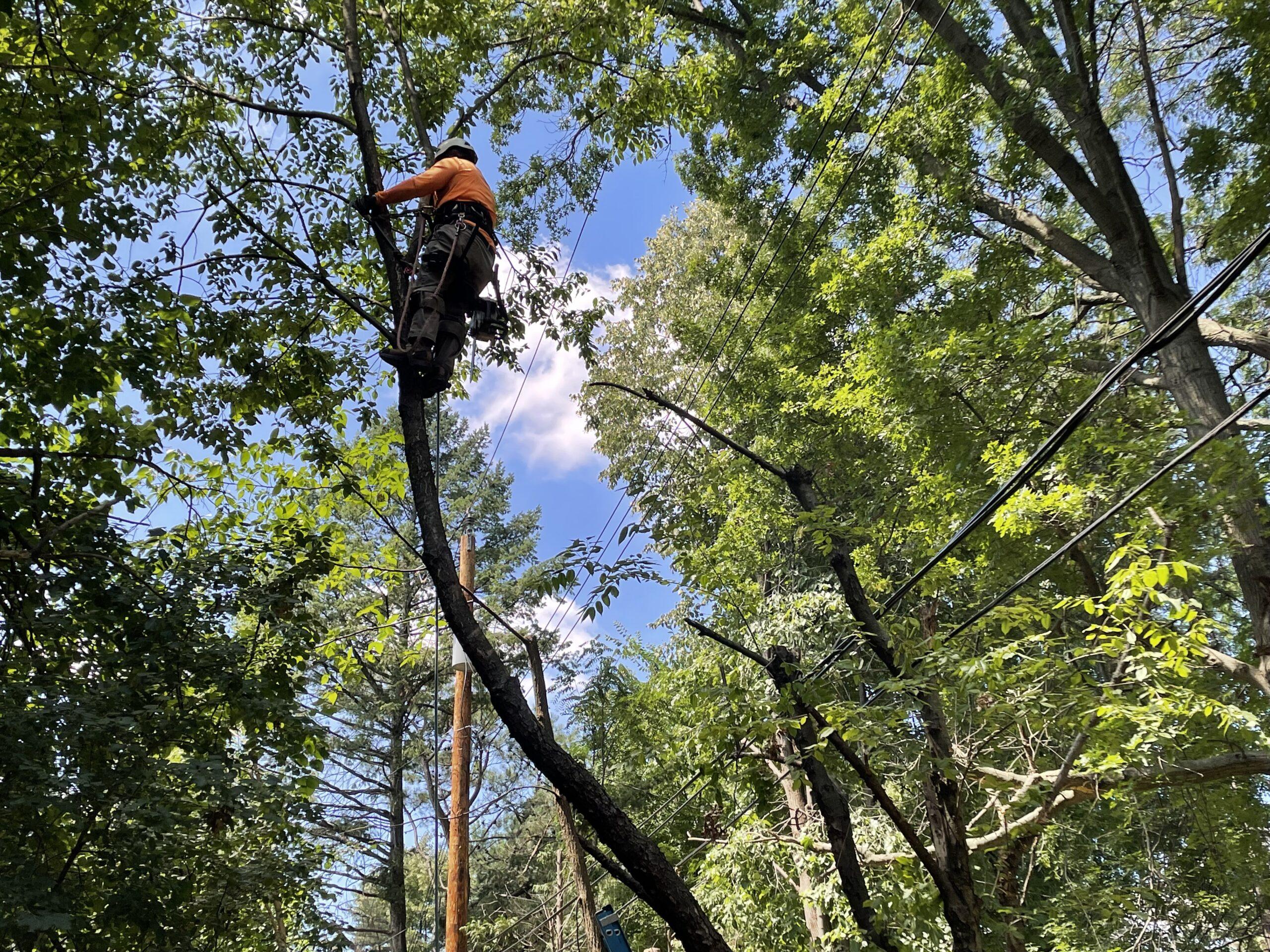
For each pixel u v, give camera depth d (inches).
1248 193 385.4
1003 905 447.5
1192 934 503.5
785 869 525.7
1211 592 433.7
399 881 890.7
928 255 540.4
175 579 320.2
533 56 426.3
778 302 628.7
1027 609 274.8
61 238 291.0
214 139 336.2
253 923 371.6
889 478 551.2
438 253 181.5
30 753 242.8
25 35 296.2
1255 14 358.6
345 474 366.3
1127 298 423.5
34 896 223.5
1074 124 390.9
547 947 728.3
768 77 590.9
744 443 657.0
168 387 332.5
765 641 477.4
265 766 360.2
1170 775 354.9
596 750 606.9
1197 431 354.6
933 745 268.2
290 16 342.3
